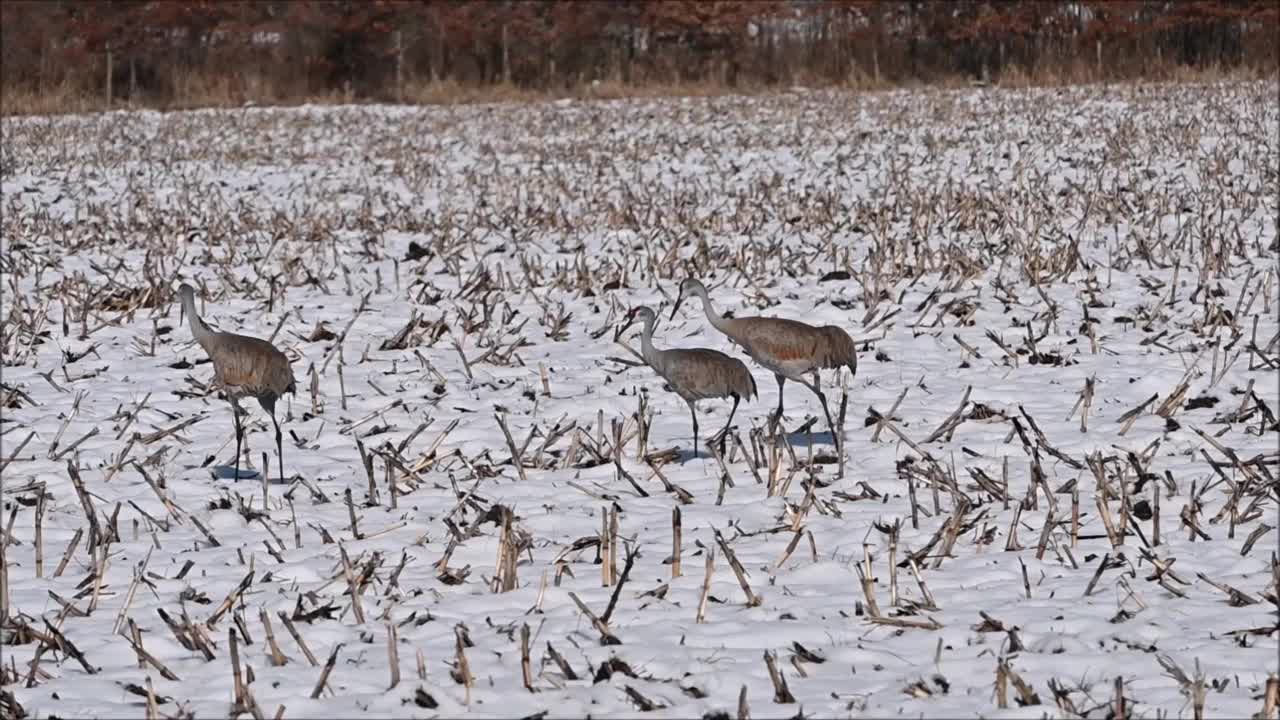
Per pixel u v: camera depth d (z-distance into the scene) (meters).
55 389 28.33
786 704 13.77
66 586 17.83
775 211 50.03
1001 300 35.09
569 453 23.05
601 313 35.19
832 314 34.28
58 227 48.75
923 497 20.86
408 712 13.84
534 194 55.56
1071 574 17.44
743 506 20.52
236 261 43.03
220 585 17.67
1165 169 56.44
